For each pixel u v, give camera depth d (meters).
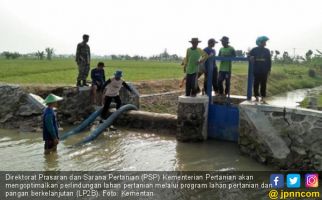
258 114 9.57
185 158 9.59
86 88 13.95
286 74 55.44
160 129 12.44
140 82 22.11
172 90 22.47
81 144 10.74
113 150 10.17
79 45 13.80
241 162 9.38
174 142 11.23
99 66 14.17
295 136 8.83
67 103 13.52
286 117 9.03
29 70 30.38
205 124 11.49
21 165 8.70
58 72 29.64
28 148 10.16
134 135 12.04
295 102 29.67
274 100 31.80
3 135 11.65
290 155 8.80
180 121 11.34
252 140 9.66
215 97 12.63
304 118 8.74
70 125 13.36
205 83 12.13
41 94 13.80
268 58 10.55
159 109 17.92
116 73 12.84
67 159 9.23
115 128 12.72
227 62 12.05
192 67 11.27
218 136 11.58
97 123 13.30
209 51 11.88
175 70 41.66
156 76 30.47
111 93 12.96
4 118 12.88
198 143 11.17
